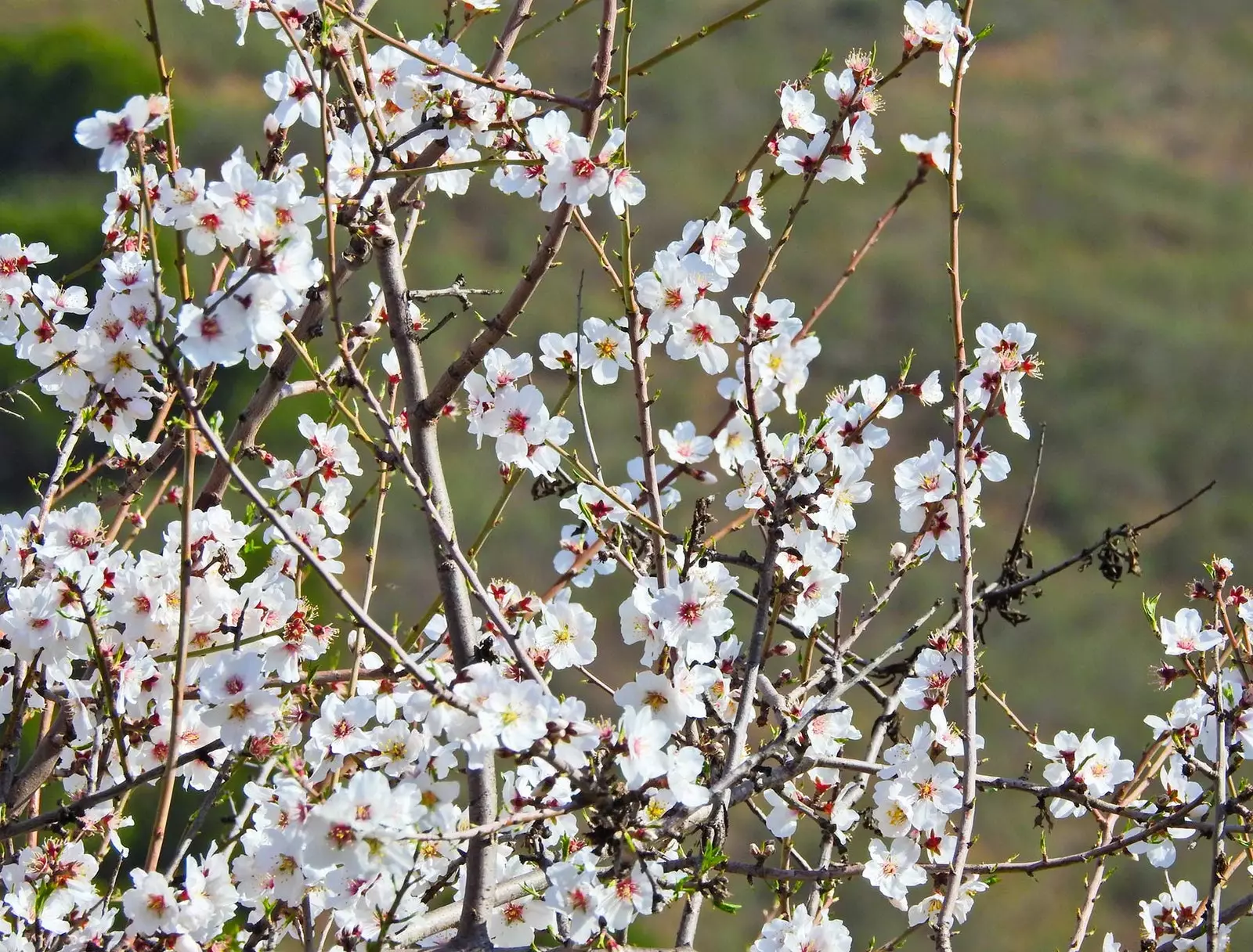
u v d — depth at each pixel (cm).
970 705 405
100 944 405
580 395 416
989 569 1473
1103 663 1308
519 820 393
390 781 398
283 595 411
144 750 413
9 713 410
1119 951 419
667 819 403
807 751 414
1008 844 964
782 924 411
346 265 411
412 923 408
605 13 407
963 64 403
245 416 417
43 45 1317
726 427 420
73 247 1116
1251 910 417
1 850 414
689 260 411
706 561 409
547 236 407
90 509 408
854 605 1196
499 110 413
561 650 411
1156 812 415
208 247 395
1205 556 1642
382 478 418
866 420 413
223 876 401
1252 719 414
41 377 409
